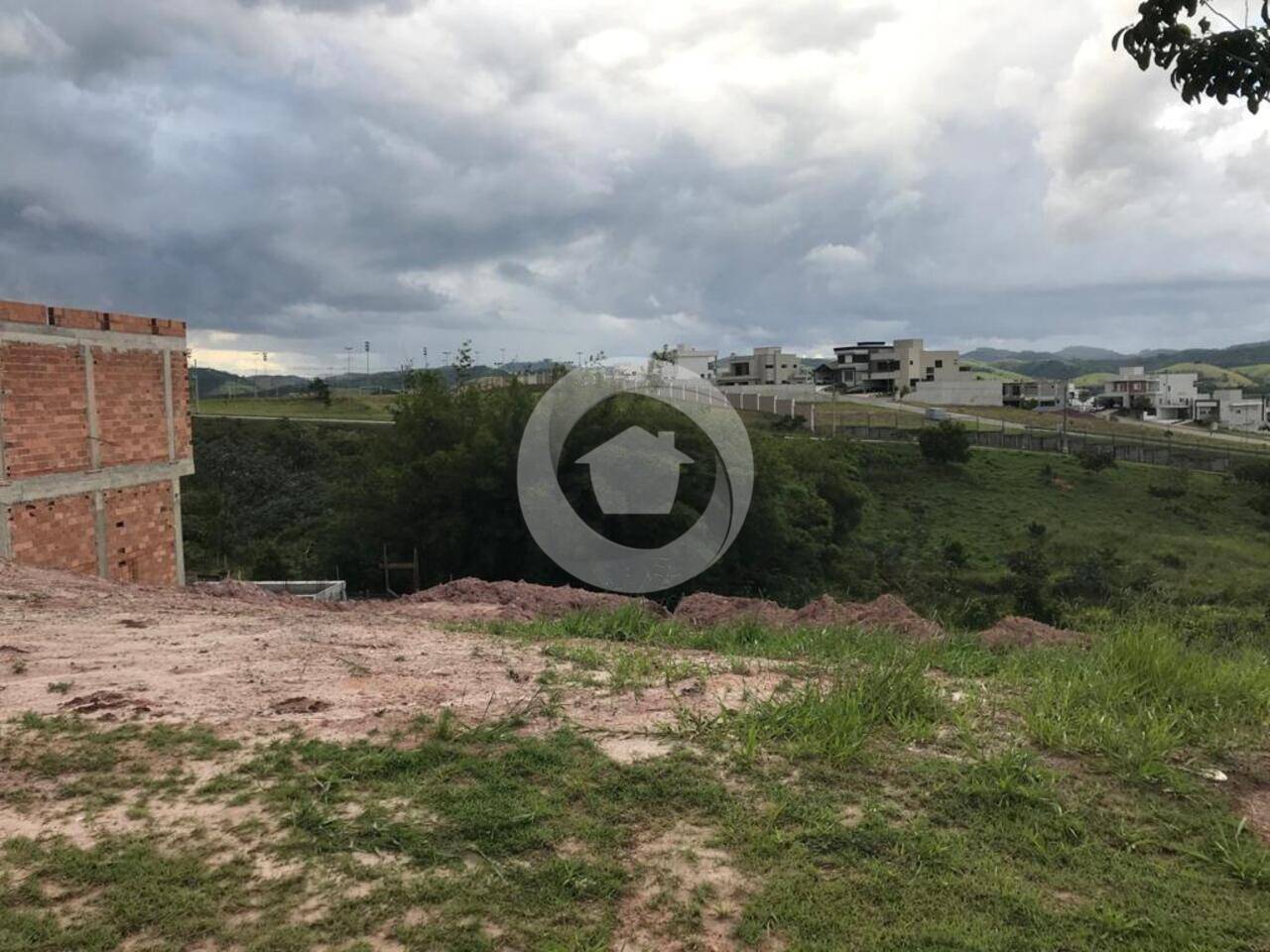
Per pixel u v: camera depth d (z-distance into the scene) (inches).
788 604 845.2
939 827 118.9
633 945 93.0
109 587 311.0
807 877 105.4
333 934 93.6
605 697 173.6
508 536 819.4
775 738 149.3
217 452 1724.9
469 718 157.9
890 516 1513.3
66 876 104.5
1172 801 129.5
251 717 158.6
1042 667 207.6
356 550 912.9
